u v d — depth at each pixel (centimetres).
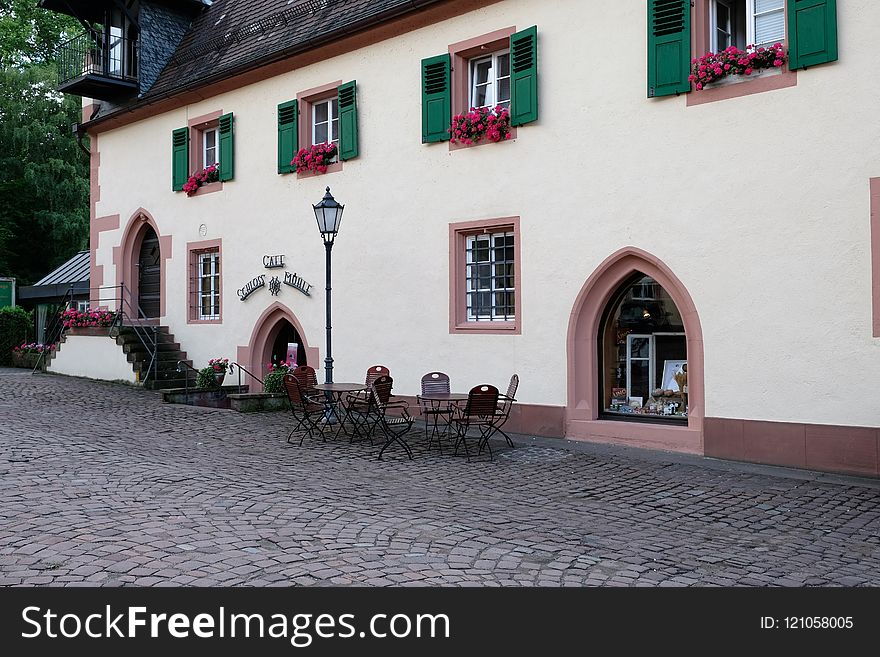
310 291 1393
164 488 722
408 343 1245
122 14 1780
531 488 785
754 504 730
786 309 891
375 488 760
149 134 1717
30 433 1001
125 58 1767
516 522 646
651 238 989
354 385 1065
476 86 1207
